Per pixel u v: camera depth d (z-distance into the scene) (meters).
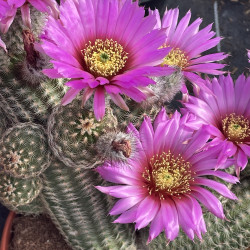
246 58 0.49
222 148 0.21
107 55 0.19
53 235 0.30
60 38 0.18
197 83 0.23
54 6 0.19
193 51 0.25
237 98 0.25
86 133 0.18
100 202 0.25
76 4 0.19
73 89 0.17
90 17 0.19
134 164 0.21
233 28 0.51
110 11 0.20
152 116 0.22
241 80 0.25
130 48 0.20
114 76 0.19
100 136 0.18
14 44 0.20
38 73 0.19
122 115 0.21
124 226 0.27
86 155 0.19
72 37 0.18
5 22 0.18
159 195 0.21
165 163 0.22
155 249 0.27
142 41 0.19
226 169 0.25
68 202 0.24
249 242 0.25
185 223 0.20
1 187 0.22
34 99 0.21
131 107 0.21
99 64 0.19
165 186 0.21
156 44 0.19
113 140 0.18
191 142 0.22
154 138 0.22
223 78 0.25
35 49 0.18
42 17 0.20
